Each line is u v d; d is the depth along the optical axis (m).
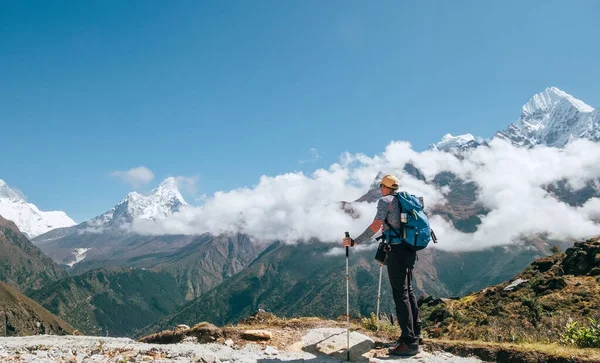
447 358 4.49
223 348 4.90
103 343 5.43
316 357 4.57
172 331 6.07
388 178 4.77
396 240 4.51
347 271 4.80
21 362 3.95
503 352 4.48
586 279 15.20
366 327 5.96
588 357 4.02
